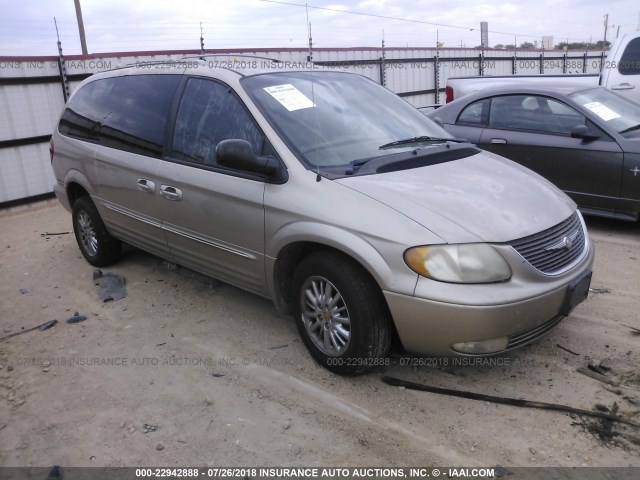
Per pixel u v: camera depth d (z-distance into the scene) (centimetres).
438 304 289
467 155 401
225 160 340
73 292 494
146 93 462
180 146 418
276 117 370
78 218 552
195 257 423
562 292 315
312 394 327
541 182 379
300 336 367
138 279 513
